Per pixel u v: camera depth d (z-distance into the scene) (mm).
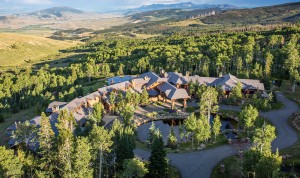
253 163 60281
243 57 172750
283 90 134875
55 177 62062
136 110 122250
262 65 161625
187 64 175000
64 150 57375
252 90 128000
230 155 79188
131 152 71625
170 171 69812
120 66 191750
